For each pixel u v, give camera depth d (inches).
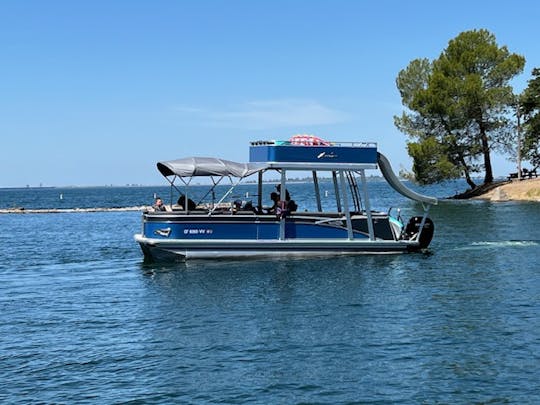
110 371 470.6
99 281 871.1
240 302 690.2
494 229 1471.5
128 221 2456.9
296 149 967.6
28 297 762.8
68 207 4313.5
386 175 1035.3
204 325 595.5
